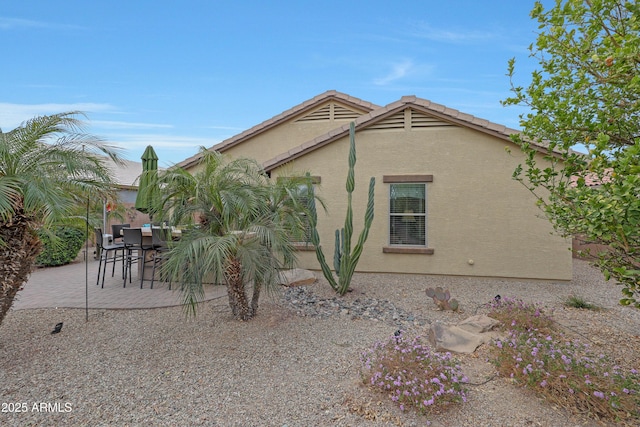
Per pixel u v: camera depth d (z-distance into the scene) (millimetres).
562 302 7344
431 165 9867
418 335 5539
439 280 9516
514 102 4316
